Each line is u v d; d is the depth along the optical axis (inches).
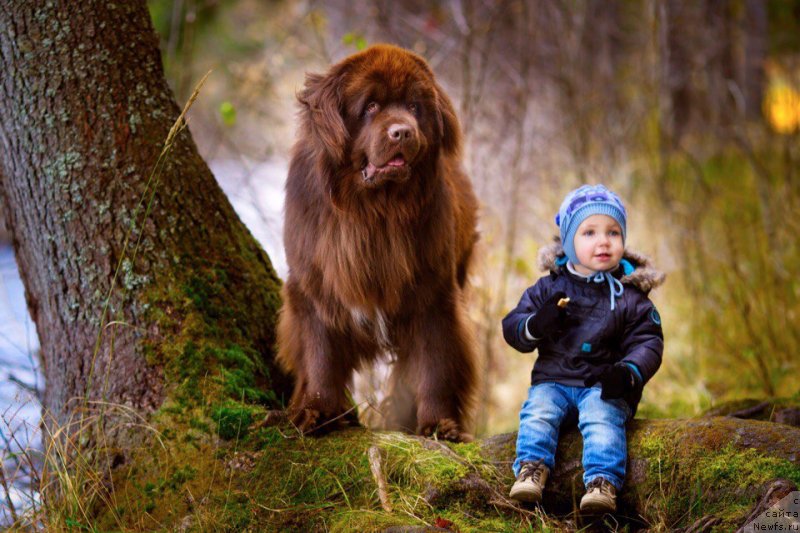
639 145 327.0
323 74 153.0
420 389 161.9
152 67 166.2
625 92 354.6
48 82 156.3
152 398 152.9
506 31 332.2
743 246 279.4
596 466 125.6
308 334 158.1
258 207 255.1
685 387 229.9
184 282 161.0
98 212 157.8
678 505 124.6
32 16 155.7
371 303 155.5
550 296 135.3
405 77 147.4
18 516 143.7
